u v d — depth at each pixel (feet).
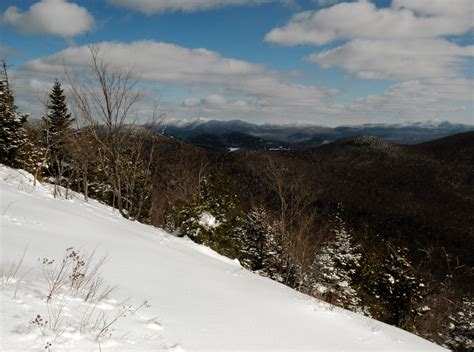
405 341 27.27
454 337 84.12
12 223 25.41
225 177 75.25
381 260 94.84
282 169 90.74
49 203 38.81
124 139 59.88
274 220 96.17
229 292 25.63
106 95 55.36
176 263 30.22
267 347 16.51
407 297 84.84
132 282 20.90
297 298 30.76
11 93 78.23
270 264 96.02
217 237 70.08
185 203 70.64
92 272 19.98
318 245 91.56
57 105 84.64
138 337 12.63
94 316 13.11
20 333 9.95
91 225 34.45
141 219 73.51
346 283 87.20
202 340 14.78
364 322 29.60
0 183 40.98
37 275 16.05
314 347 18.76
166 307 17.92
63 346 10.10
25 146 77.36
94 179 82.02
